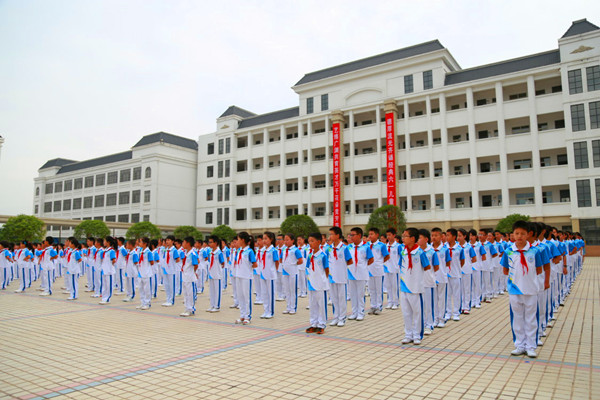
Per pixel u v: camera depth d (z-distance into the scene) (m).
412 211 35.09
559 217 29.95
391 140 35.69
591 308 10.46
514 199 32.75
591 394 4.59
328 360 6.06
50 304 12.14
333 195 38.62
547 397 4.51
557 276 10.04
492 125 33.78
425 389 4.79
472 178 32.84
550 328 8.13
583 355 6.22
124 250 12.88
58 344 7.11
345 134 39.44
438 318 8.55
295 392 4.72
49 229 60.41
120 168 51.84
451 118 34.06
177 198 49.22
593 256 28.27
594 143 28.69
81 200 56.50
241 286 9.05
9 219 32.53
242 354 6.42
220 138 47.50
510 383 4.98
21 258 15.80
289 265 10.78
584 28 30.22
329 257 8.92
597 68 28.89
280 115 44.88
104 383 5.09
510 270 6.50
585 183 28.88
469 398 4.51
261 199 43.97
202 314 10.37
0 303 12.37
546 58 31.86
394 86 36.91
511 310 6.45
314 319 8.16
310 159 40.97
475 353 6.43
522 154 32.69
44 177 62.56
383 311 10.88
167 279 11.91
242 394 4.67
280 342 7.24
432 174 34.34
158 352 6.55
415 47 36.84
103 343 7.17
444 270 8.63
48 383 5.10
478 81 32.81
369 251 9.55
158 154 47.72
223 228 39.31
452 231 9.70
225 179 46.41
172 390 4.82
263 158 44.59
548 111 30.62
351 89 39.12
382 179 37.62
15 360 6.12
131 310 11.01
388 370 5.55
